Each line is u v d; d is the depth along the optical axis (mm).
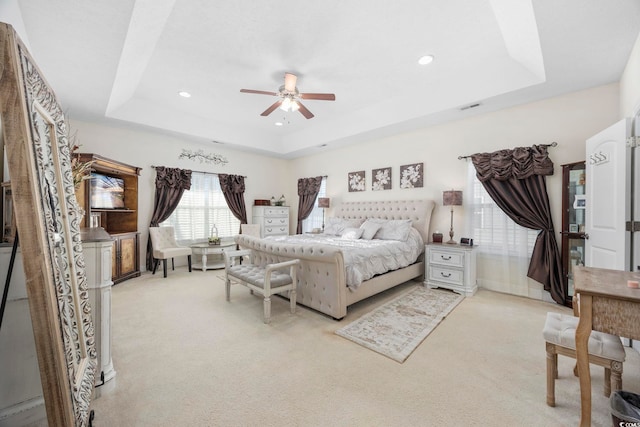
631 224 2154
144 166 5004
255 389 1729
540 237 3428
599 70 2777
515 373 1904
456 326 2680
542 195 3410
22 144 920
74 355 1238
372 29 2686
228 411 1540
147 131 4930
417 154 4758
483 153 3879
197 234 5754
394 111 4406
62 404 969
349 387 1751
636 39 2264
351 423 1453
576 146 3266
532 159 3475
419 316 2906
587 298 1330
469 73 3512
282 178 7371
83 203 3689
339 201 6102
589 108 3184
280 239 4535
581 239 3168
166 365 1991
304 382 1801
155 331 2551
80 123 4301
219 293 3732
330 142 5637
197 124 5156
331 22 2586
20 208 920
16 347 1379
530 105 3594
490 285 3934
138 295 3631
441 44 2934
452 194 3969
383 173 5215
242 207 6402
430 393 1693
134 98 4285
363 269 3150
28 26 2053
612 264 2299
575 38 2258
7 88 896
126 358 2082
